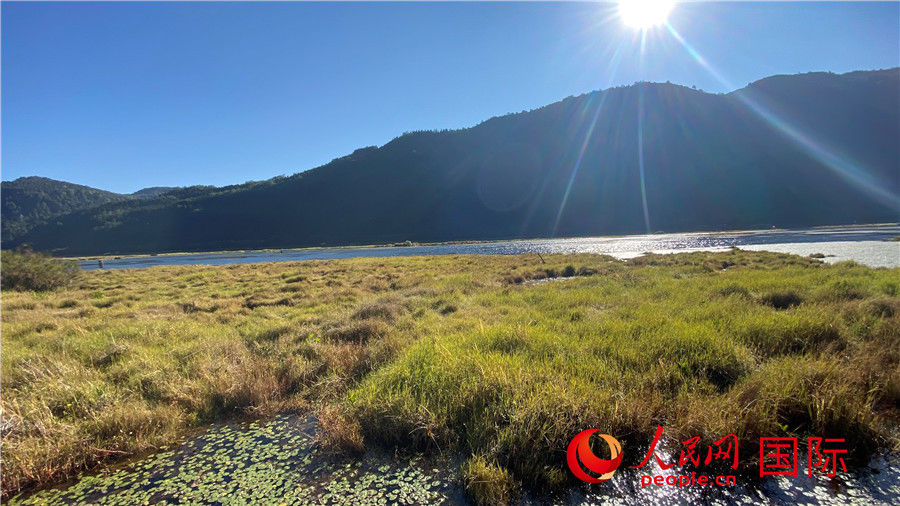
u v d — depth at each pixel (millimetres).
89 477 3201
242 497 2854
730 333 5195
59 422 3701
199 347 5980
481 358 4348
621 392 3598
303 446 3502
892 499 2568
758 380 3717
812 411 3320
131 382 4738
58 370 4914
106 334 7211
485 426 3285
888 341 4707
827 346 4695
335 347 5668
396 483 2910
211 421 4074
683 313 6543
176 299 13000
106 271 28703
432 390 3889
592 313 7359
